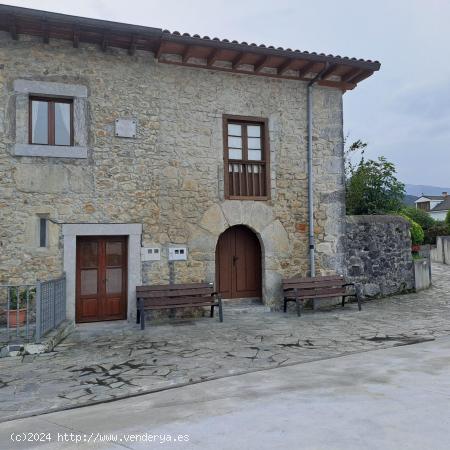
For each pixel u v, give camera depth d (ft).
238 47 25.29
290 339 19.95
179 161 26.43
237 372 14.97
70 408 12.07
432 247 57.62
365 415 10.58
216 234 26.99
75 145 24.29
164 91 26.35
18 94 23.34
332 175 30.04
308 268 29.09
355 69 28.60
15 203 23.15
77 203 24.22
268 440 9.30
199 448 9.02
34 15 21.42
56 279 21.48
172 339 20.30
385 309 27.63
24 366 16.05
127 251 25.41
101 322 24.72
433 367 14.83
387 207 43.21
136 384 13.87
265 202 28.22
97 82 24.93
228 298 28.35
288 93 29.25
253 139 28.63
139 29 23.29
